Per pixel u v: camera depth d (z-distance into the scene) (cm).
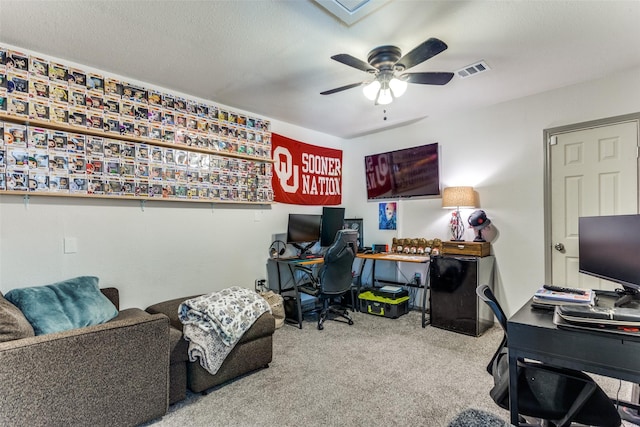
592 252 195
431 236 416
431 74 231
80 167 256
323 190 473
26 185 231
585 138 303
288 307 382
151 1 183
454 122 393
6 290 227
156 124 299
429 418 193
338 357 279
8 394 143
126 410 178
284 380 240
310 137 457
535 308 162
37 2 182
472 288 329
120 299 280
